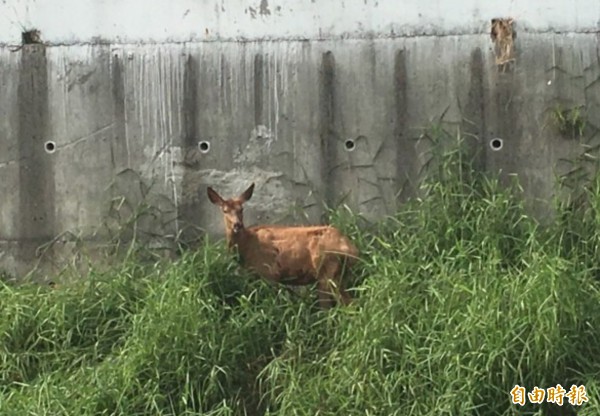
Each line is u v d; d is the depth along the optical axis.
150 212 9.54
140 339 8.00
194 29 9.48
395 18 9.40
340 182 9.46
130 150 9.55
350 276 8.80
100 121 9.56
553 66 9.38
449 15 9.38
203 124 9.51
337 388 7.69
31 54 9.56
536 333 7.59
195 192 9.52
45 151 9.58
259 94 9.47
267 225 9.42
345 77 9.42
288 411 7.65
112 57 9.54
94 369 7.99
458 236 8.91
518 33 9.38
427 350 7.77
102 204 9.57
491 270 8.24
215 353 7.96
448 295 8.09
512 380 7.55
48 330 8.50
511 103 9.39
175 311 8.09
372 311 8.09
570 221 9.10
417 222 9.10
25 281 9.48
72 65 9.56
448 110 9.41
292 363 8.05
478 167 9.40
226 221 8.76
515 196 9.34
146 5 9.49
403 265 8.52
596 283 8.46
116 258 9.54
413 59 9.40
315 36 9.42
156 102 9.52
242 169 9.50
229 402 7.82
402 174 9.43
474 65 9.39
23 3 9.55
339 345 8.09
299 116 9.45
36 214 9.59
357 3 9.40
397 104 9.42
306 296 8.81
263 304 8.55
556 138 9.40
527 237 8.88
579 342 7.73
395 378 7.65
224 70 9.48
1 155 9.59
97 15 9.53
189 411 7.66
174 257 9.50
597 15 9.36
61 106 9.58
